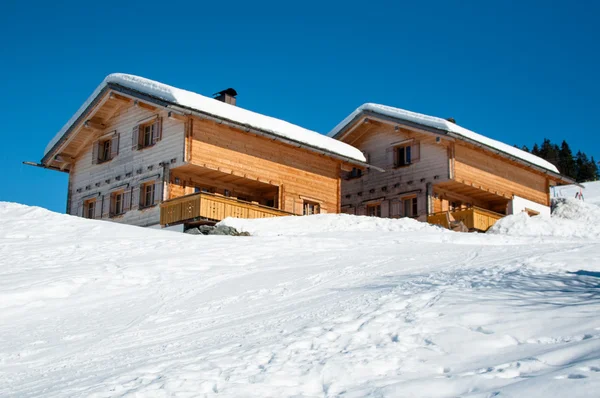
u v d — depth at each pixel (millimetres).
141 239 16547
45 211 19891
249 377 6031
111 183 26594
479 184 29609
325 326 7730
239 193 26156
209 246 15867
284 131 26125
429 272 11695
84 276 12242
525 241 19141
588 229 23844
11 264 13445
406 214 30109
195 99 23672
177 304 10773
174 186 24094
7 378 7375
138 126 25750
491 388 5039
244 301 10633
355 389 5516
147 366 6844
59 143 28109
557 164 87250
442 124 28109
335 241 17266
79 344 8734
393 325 7355
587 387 4590
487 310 7453
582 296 7922
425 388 5266
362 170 32344
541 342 6227
